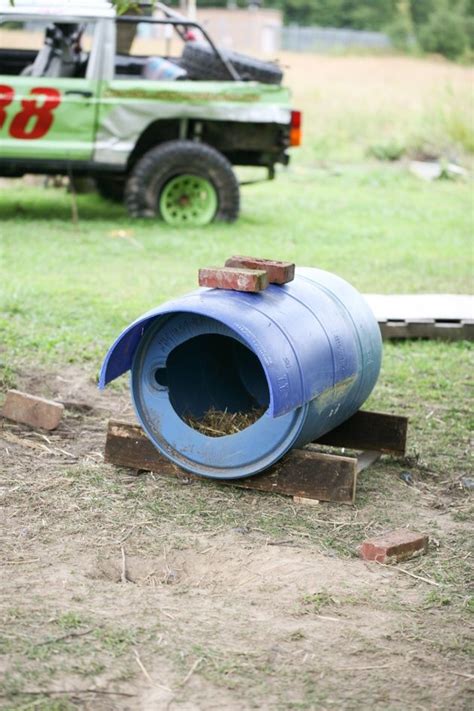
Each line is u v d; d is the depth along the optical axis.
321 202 17.83
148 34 48.47
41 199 16.78
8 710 3.76
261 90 14.48
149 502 5.70
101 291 10.69
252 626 4.43
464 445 6.90
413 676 4.10
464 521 5.70
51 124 13.86
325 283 6.14
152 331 5.80
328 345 5.65
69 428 6.84
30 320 9.41
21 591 4.65
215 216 14.90
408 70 47.78
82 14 13.73
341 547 5.29
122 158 14.19
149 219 14.72
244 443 5.71
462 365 8.80
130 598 4.64
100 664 4.06
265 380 6.67
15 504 5.62
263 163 15.70
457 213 17.17
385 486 6.12
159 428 5.91
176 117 14.24
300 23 70.38
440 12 60.44
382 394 7.92
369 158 24.02
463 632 4.46
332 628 4.45
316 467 5.75
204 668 4.08
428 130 24.88
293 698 3.92
